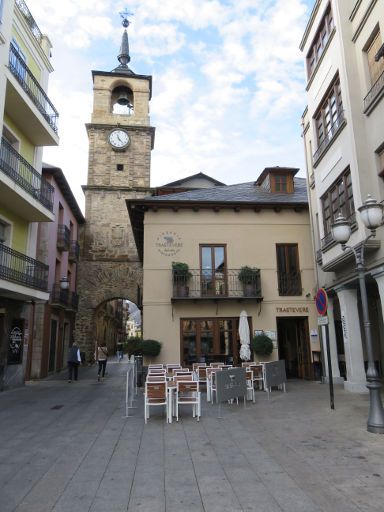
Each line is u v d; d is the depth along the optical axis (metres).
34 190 15.27
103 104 33.06
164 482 4.80
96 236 30.39
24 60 16.20
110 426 8.03
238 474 5.04
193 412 8.88
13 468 5.41
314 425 7.66
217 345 15.33
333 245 12.61
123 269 30.12
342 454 5.76
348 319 12.43
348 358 12.43
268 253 16.31
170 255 15.89
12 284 13.38
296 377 16.94
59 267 23.75
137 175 31.89
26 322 16.62
